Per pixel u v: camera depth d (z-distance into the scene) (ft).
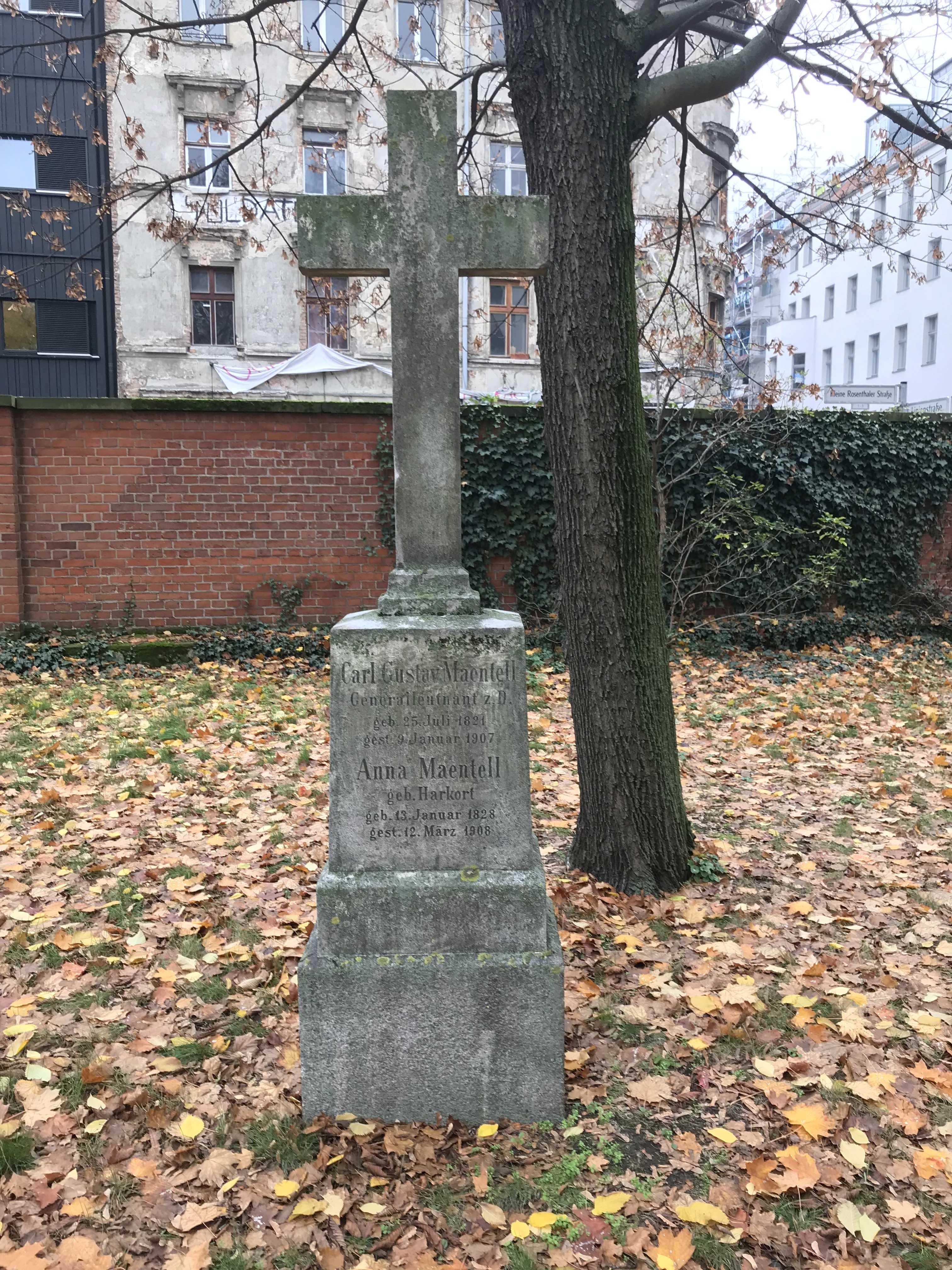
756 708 25.89
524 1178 8.38
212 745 21.30
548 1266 7.43
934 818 17.37
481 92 61.31
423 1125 9.06
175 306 68.33
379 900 9.02
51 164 65.16
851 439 36.29
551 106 13.08
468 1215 7.97
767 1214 7.85
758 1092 9.54
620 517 13.67
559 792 18.57
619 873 14.23
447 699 9.02
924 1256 7.47
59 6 63.46
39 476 29.81
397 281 9.25
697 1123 9.09
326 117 68.13
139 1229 7.75
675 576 34.37
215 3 65.72
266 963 11.89
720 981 11.46
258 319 69.46
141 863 14.83
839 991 11.19
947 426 38.06
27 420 29.60
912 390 117.50
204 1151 8.65
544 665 30.07
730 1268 7.38
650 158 61.98
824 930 13.05
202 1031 10.58
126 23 64.23
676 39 17.90
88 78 63.98
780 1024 10.72
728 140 64.75
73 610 30.35
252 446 31.07
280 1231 7.74
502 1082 9.08
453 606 9.37
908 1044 10.30
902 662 32.27
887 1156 8.52
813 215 21.75
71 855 15.07
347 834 9.16
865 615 36.63
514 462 32.89
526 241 9.27
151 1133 8.86
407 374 9.34
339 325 30.37
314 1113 9.11
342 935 9.06
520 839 9.18
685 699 27.02
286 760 20.30
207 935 12.63
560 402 13.55
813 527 36.01
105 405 29.84
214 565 31.19
